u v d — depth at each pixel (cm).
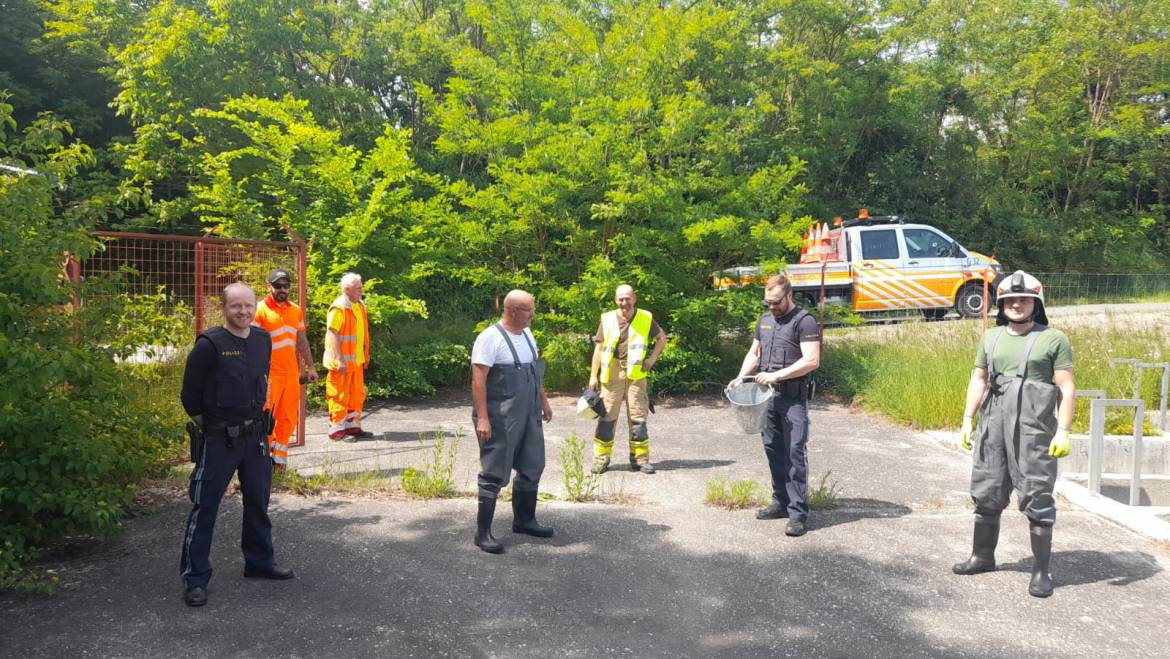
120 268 532
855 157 2795
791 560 475
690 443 828
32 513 451
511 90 1305
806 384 537
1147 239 3372
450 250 1212
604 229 1181
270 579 430
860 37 2461
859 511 584
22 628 366
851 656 353
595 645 359
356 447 779
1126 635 380
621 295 677
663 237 1123
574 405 1042
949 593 429
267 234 1196
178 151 1753
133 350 560
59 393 492
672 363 1121
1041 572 429
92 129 1973
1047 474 429
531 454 502
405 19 2345
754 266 1192
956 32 2786
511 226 1154
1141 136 3183
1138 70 3109
